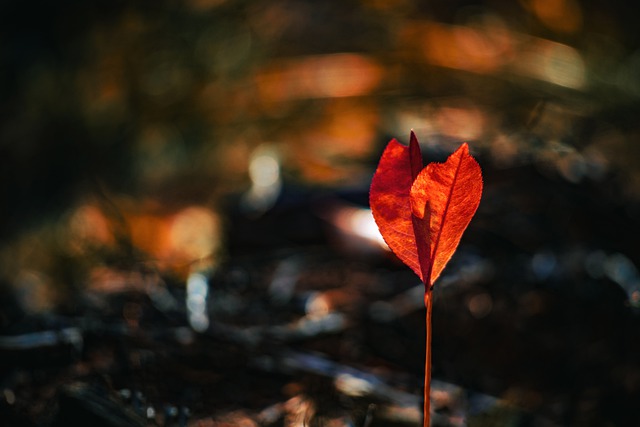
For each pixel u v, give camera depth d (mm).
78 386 439
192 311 549
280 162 947
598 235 649
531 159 737
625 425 501
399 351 530
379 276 637
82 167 1059
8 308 571
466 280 593
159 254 812
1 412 432
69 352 478
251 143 1113
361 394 475
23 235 959
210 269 656
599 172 736
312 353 519
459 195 346
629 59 1121
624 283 577
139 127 1125
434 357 529
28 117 1071
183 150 1125
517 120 954
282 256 683
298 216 714
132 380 461
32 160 1048
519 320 554
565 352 540
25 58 1100
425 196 348
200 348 494
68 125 1075
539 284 585
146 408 442
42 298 733
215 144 1122
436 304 569
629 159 862
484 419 479
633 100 1009
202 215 910
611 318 552
